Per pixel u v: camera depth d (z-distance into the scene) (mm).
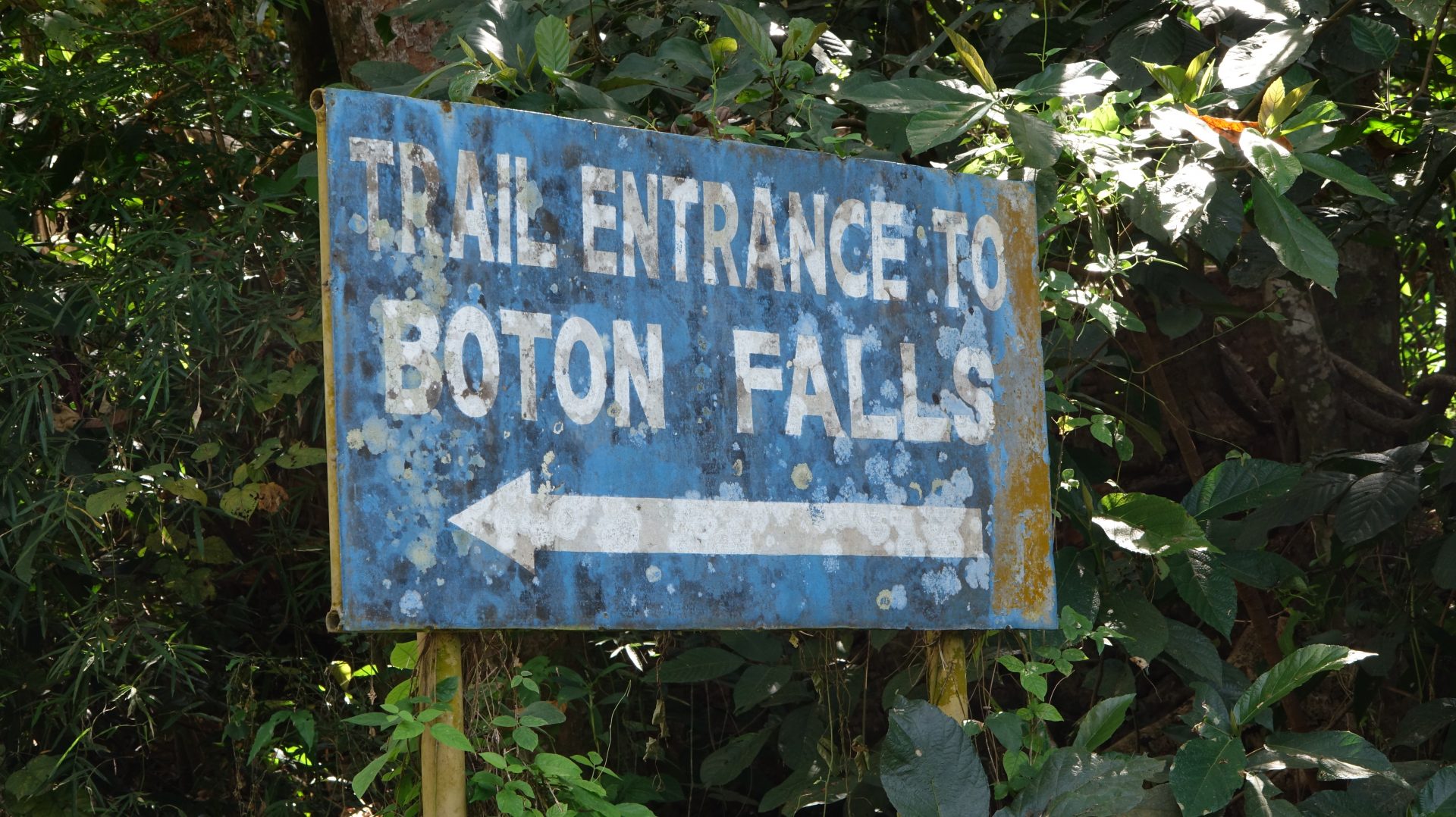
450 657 2018
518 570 1920
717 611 2039
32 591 3090
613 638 3355
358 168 1926
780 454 2129
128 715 3166
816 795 2965
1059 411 2820
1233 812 3848
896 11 3938
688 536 2039
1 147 3506
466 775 2203
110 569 3223
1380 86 3621
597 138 2088
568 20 3109
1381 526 3049
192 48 3613
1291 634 3678
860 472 2186
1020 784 2279
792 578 2102
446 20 2998
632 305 2066
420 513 1876
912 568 2201
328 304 1876
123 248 3293
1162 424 4625
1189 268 3641
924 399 2262
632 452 2023
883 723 4148
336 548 1833
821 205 2242
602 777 3055
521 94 2607
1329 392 4309
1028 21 3393
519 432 1956
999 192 2400
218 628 3434
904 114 2670
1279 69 2715
